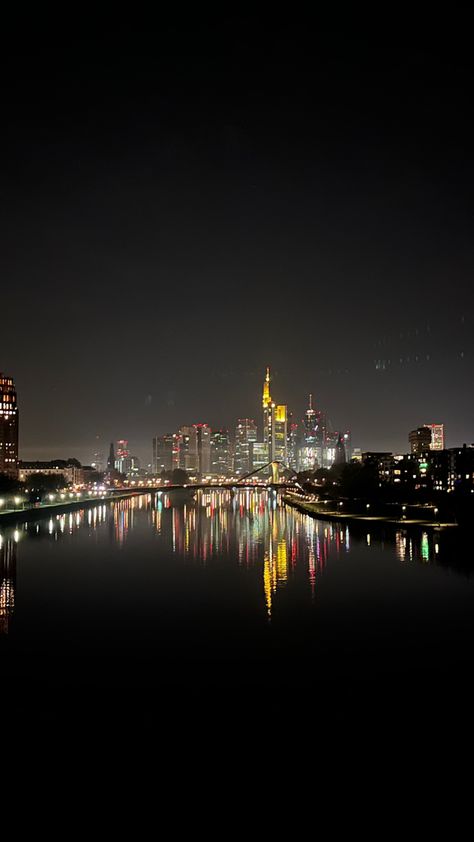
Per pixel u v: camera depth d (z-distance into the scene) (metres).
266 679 50.50
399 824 31.05
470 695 46.91
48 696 47.03
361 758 37.38
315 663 54.53
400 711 44.09
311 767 36.38
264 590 87.50
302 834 30.34
